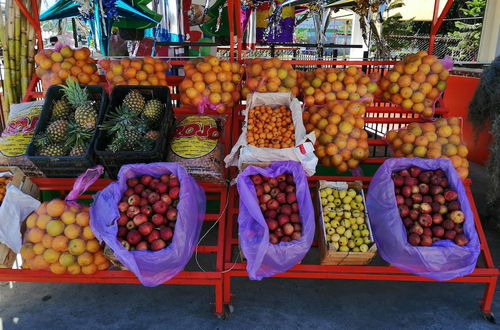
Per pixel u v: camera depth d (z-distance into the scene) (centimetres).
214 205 389
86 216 249
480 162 543
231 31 362
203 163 304
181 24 668
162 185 263
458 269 243
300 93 370
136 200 255
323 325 263
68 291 296
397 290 299
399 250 249
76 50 361
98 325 262
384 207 267
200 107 346
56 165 290
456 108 584
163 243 241
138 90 328
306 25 1476
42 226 249
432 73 350
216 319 267
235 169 325
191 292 295
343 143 315
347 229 270
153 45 664
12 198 266
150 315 271
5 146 319
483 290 297
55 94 324
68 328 259
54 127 299
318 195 292
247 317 270
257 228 253
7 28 405
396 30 1038
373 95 365
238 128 357
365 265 277
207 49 772
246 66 369
